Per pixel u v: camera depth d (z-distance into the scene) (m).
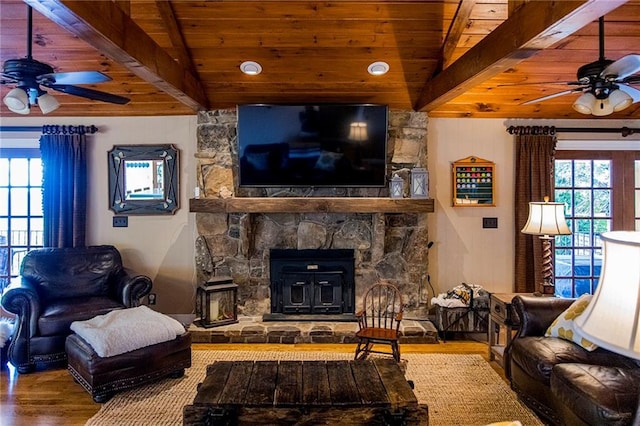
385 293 4.96
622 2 2.05
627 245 1.21
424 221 4.96
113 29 2.69
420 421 2.25
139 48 3.08
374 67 4.42
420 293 4.95
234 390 2.39
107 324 3.47
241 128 4.75
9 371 3.82
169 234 5.14
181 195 5.13
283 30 4.05
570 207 5.27
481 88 4.71
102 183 5.12
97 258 4.64
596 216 5.28
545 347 2.98
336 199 4.73
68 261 4.51
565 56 4.27
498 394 3.34
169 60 3.71
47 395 3.36
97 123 5.10
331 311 4.96
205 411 2.22
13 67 2.78
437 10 3.88
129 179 5.12
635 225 5.27
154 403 3.19
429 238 5.14
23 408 3.14
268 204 4.75
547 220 3.77
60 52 4.23
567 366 2.61
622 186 5.26
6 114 5.00
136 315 3.66
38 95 3.00
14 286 3.86
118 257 4.77
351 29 4.05
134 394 3.33
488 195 5.10
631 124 5.18
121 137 5.12
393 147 4.97
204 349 4.33
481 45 3.20
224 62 4.39
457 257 5.14
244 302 5.00
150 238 5.14
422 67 4.46
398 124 4.97
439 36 4.14
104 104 4.92
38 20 3.87
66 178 4.92
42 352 3.80
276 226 5.02
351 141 4.77
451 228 5.14
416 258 4.95
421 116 4.96
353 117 4.72
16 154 5.20
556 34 2.46
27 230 5.28
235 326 4.65
